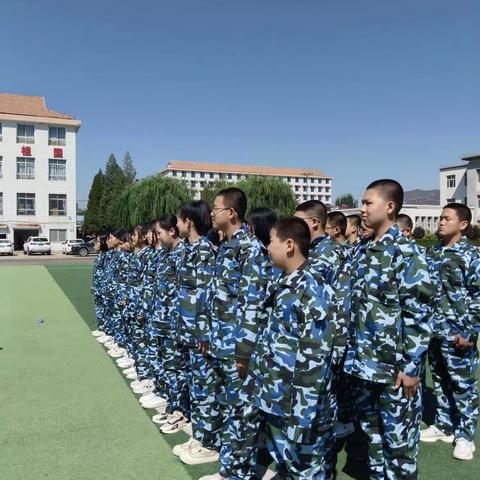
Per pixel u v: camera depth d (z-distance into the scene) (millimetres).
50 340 6871
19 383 4918
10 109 36969
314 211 3326
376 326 2621
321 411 2316
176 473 3141
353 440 3381
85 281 15078
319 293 2295
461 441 3355
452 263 3451
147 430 3803
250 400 2555
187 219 3635
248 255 2896
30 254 33250
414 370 2557
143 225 5254
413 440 2621
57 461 3311
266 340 2451
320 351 2238
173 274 3885
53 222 38062
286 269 2463
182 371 3852
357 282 2766
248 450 2869
